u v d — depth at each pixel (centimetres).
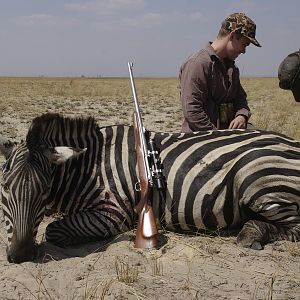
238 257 417
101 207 450
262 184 436
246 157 441
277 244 438
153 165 443
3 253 425
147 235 428
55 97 2762
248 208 445
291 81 496
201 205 447
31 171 393
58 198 462
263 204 436
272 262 409
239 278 382
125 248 431
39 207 400
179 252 425
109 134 474
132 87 491
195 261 409
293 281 378
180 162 455
